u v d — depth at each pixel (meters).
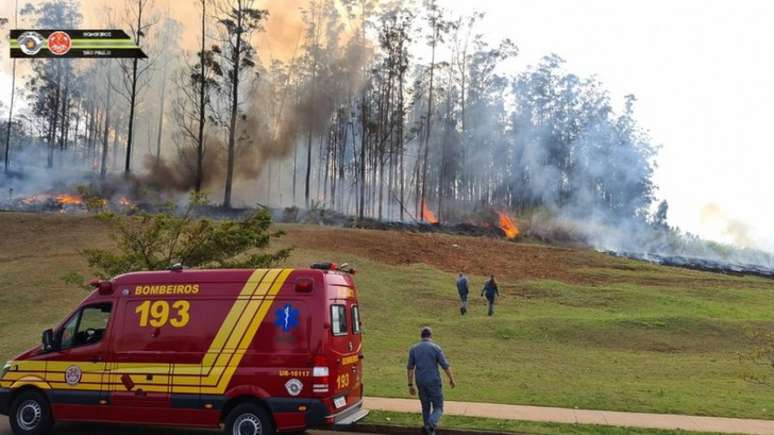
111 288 11.02
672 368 19.06
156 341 10.54
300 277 10.22
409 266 37.50
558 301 31.94
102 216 17.95
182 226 17.78
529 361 20.08
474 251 43.06
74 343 10.99
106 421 10.61
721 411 13.22
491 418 11.98
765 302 33.66
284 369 9.91
